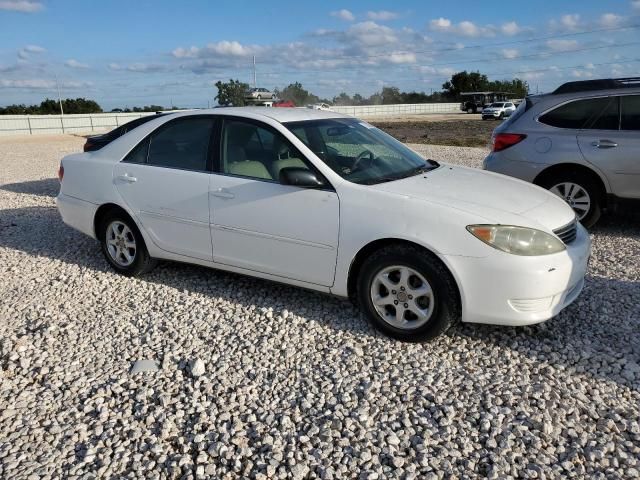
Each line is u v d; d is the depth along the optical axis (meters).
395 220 3.75
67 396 3.30
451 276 3.64
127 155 5.18
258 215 4.32
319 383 3.39
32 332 4.14
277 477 2.61
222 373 3.52
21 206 8.79
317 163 4.13
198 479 2.62
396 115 67.62
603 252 5.91
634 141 6.19
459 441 2.83
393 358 3.67
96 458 2.77
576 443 2.80
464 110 71.06
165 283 5.12
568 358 3.64
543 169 6.66
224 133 4.64
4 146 23.89
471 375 3.44
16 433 2.97
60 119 41.44
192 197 4.67
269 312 4.34
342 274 4.02
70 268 5.62
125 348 3.88
